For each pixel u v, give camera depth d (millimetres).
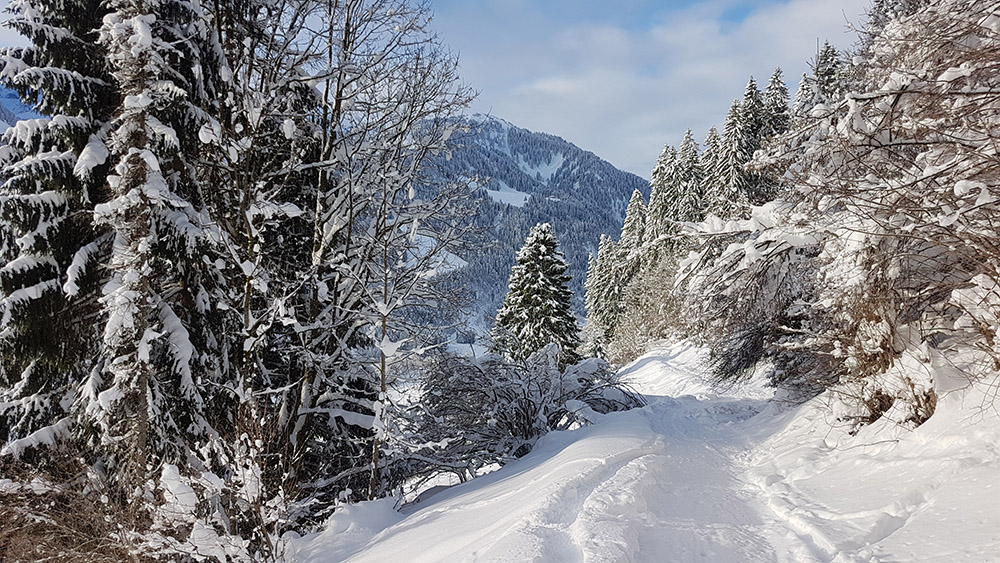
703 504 5988
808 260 8922
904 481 4992
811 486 6023
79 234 9352
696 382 24969
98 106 9406
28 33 8734
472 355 13812
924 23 6102
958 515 3928
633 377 33750
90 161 8734
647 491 6129
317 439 12312
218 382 10070
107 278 9492
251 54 10469
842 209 7223
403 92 11641
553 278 31375
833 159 7238
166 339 9195
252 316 9867
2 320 8570
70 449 9188
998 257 4805
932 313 6906
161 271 9430
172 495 6180
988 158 4602
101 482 8727
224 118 10281
